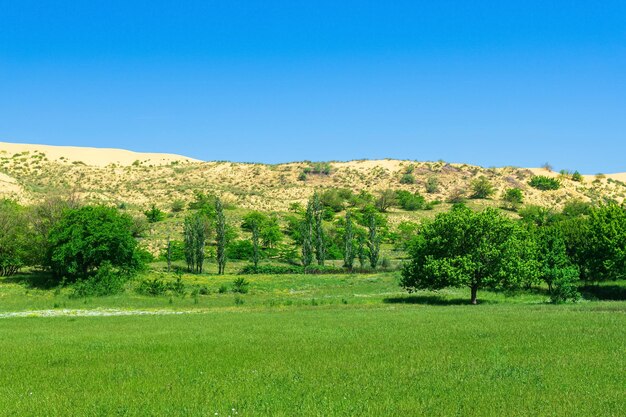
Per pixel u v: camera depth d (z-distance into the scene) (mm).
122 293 52312
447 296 52906
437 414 11406
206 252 88875
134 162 172750
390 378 14898
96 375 16344
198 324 30672
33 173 146250
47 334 26906
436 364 16750
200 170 164500
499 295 54094
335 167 165375
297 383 14531
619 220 58938
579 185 157625
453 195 141250
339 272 78438
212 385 14586
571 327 24922
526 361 16922
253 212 107938
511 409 11609
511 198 132875
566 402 12023
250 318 33969
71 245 57312
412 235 101188
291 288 62500
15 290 55750
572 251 60625
